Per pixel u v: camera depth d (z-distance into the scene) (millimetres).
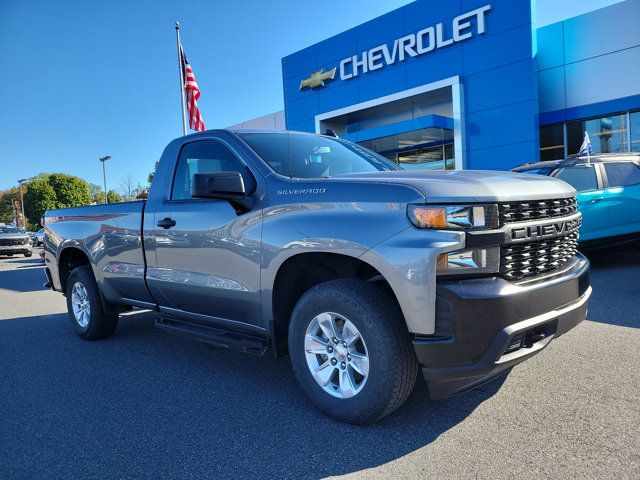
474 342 2564
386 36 18047
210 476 2521
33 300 8875
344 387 2961
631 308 5223
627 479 2279
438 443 2723
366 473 2473
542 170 7867
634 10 13523
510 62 14906
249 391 3674
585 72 14555
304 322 3111
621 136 14328
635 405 3014
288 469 2549
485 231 2582
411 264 2561
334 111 20125
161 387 3844
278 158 3609
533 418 2934
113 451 2834
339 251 2830
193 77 15227
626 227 7637
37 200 71938
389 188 2773
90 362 4609
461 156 16109
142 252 4367
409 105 18891
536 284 2783
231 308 3631
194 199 3924
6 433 3131
